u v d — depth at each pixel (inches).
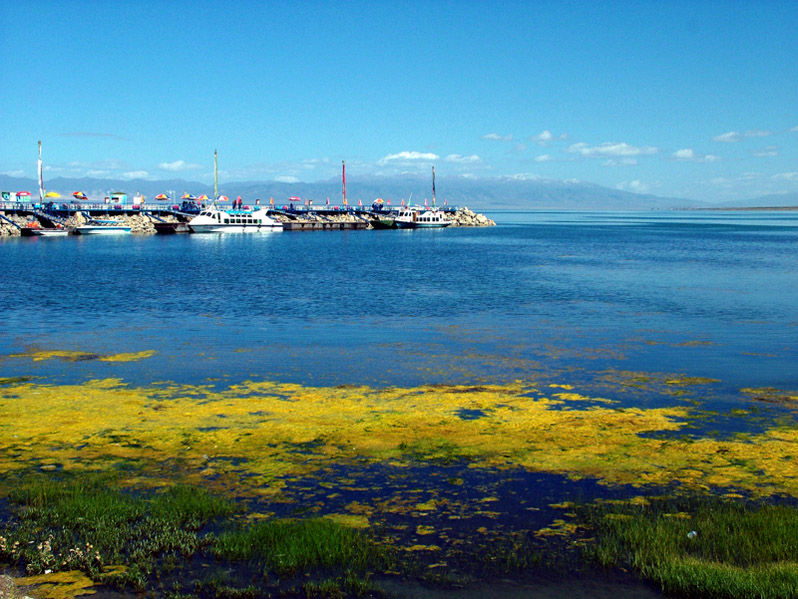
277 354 1285.7
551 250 4569.4
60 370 1147.9
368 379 1096.2
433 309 1872.5
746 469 701.3
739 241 5797.2
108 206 6786.4
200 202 7460.6
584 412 903.7
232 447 765.9
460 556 533.3
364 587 486.9
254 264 3368.6
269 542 543.8
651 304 1983.3
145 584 490.6
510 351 1320.1
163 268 3112.7
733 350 1332.4
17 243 4859.7
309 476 685.3
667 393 1012.5
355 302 2009.1
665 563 508.1
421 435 806.5
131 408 915.4
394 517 597.9
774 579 477.1
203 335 1477.6
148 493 643.5
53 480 671.8
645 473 691.4
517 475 687.7
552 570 514.0
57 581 496.7
